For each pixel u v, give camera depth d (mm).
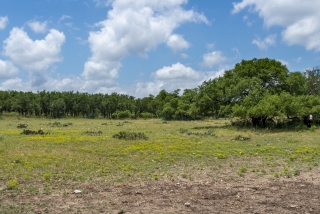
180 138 24328
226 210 7934
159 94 103125
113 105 95688
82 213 7664
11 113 93750
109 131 31406
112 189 9961
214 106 38562
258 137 25781
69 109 96062
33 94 100188
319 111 33156
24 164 13539
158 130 33406
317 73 49031
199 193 9539
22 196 9070
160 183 10852
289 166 13898
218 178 11688
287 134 28328
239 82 37188
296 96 36781
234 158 16031
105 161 14750
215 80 40594
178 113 66750
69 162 14273
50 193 9438
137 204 8383
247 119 37281
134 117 92438
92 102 95938
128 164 14055
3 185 10305
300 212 7797
